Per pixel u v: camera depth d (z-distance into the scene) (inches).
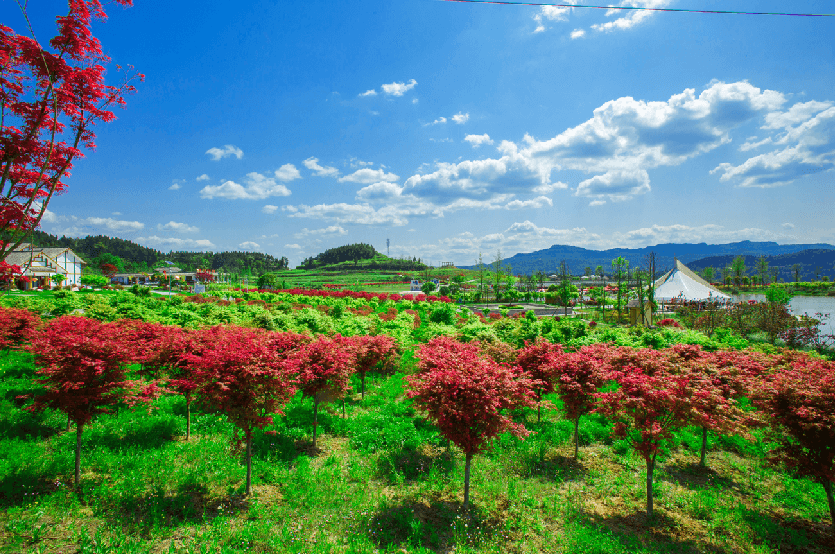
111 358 301.3
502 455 401.1
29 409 286.0
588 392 390.9
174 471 324.5
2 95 233.3
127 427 399.2
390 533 267.3
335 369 403.5
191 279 5295.3
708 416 309.4
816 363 342.0
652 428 288.8
